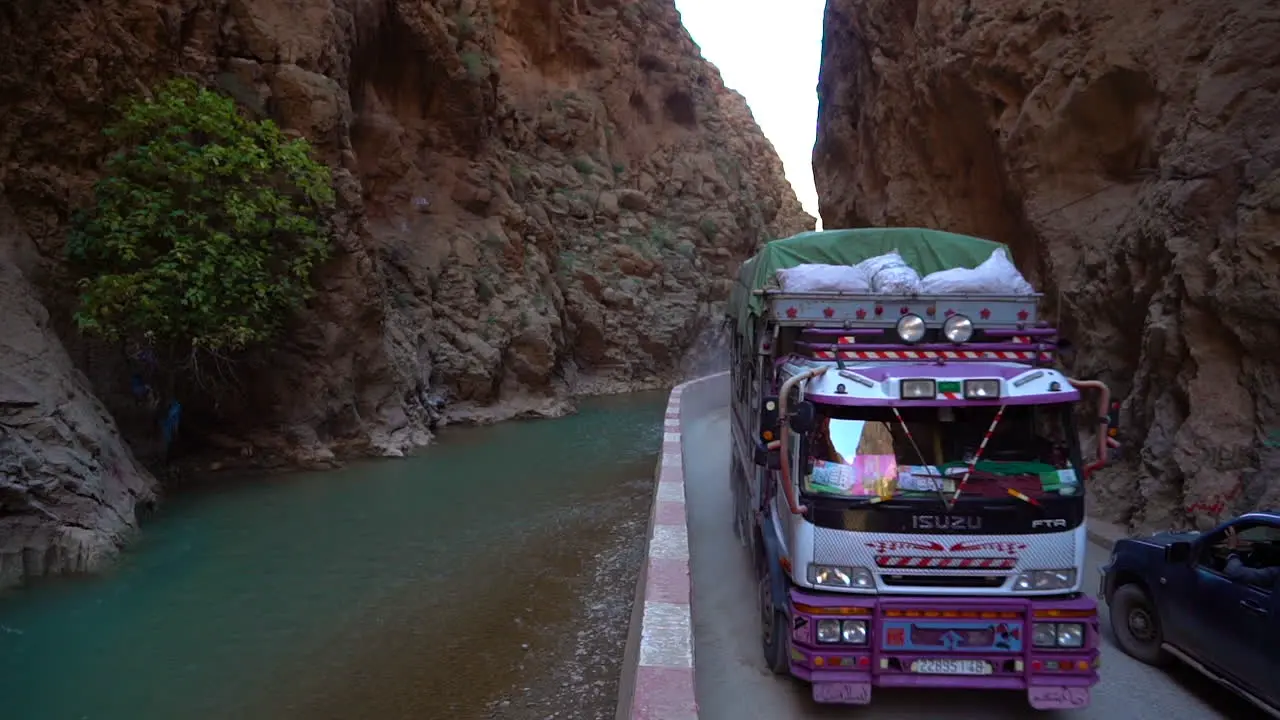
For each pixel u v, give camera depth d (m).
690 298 46.06
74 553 9.91
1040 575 5.41
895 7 20.61
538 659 7.71
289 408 17.38
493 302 29.61
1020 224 15.63
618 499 14.41
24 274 12.80
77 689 6.98
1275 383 8.12
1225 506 7.89
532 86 48.44
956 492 5.44
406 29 28.22
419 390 23.14
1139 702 5.96
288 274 16.39
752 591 8.57
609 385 38.41
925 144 18.89
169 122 14.42
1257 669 5.27
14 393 10.27
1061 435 5.66
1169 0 12.64
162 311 13.48
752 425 8.45
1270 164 8.68
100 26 14.52
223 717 6.54
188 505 13.38
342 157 20.27
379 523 12.61
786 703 5.98
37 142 13.74
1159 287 10.22
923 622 5.36
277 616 8.75
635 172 51.97
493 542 11.70
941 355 5.94
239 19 18.61
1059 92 13.88
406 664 7.59
